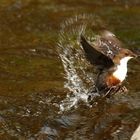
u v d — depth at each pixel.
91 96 15.58
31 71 17.47
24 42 19.84
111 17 22.38
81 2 24.03
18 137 13.85
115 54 14.82
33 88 16.27
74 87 16.33
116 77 14.71
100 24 21.20
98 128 14.33
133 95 15.88
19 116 14.77
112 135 13.98
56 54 18.73
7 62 18.06
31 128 14.26
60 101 15.66
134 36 20.44
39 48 19.30
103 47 14.72
